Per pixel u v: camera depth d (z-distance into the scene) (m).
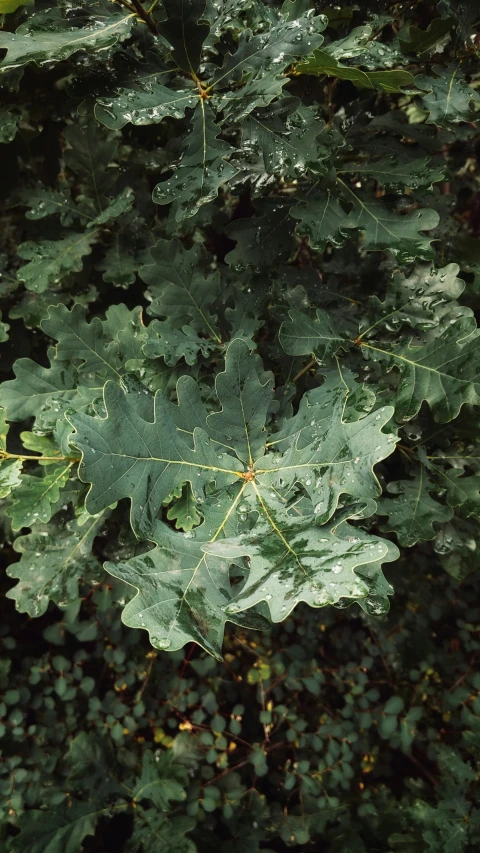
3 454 0.77
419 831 1.12
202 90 0.74
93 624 1.24
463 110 0.80
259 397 0.67
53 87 0.95
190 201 0.72
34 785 1.16
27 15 0.83
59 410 0.81
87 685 1.22
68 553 0.86
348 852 1.13
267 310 0.91
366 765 1.30
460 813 1.12
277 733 1.32
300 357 0.91
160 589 0.60
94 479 0.60
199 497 0.64
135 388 0.64
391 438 0.60
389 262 0.94
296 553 0.59
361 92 0.91
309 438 0.65
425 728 1.33
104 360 0.87
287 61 0.71
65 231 0.98
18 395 0.84
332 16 0.87
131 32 0.80
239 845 1.16
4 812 1.13
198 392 0.67
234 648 1.38
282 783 1.26
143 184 1.00
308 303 0.90
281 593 0.57
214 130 0.73
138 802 1.17
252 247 0.90
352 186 0.86
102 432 0.61
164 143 1.04
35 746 1.19
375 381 0.88
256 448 0.67
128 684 1.27
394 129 0.90
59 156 1.03
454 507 0.90
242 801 1.19
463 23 0.81
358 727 1.26
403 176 0.85
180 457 0.64
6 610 1.35
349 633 1.33
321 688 1.36
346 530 0.63
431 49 0.88
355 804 1.19
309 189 0.88
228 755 1.29
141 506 0.62
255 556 0.59
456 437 0.92
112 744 1.24
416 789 1.22
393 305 0.85
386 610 0.64
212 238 1.13
